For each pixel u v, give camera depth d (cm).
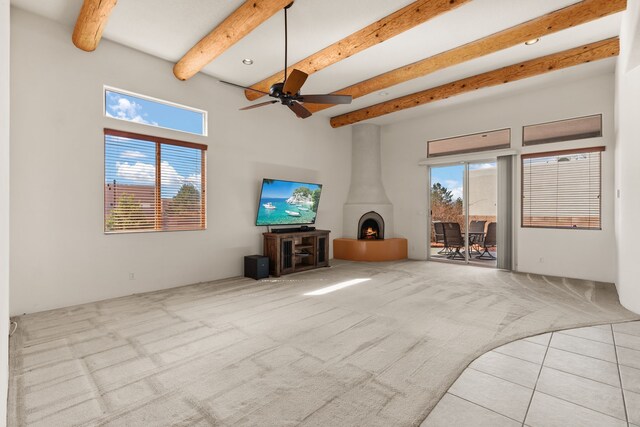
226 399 194
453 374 222
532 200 562
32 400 192
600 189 497
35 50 350
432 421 174
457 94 531
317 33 384
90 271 388
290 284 483
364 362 239
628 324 312
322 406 187
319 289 452
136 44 411
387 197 761
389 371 226
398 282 495
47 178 357
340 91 553
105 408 185
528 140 568
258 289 452
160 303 384
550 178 544
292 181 612
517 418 177
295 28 374
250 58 446
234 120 538
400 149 741
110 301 391
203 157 500
